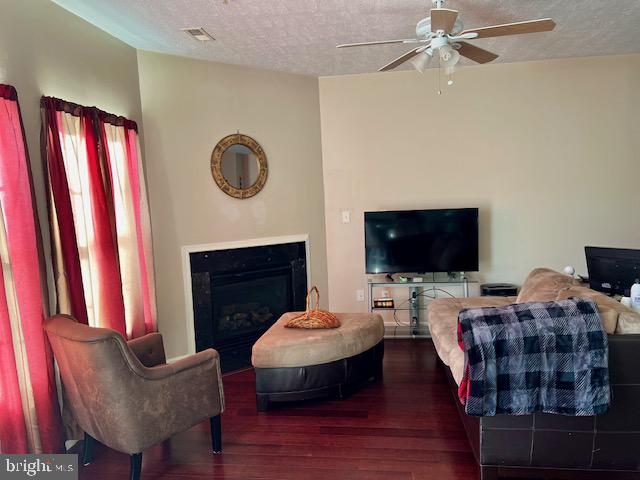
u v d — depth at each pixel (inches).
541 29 92.9
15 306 87.0
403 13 120.0
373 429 108.0
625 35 144.9
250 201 167.9
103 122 120.3
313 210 184.7
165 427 88.8
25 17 97.7
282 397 120.3
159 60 148.0
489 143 178.7
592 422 80.5
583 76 171.6
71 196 107.3
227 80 161.5
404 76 179.9
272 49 146.4
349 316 142.1
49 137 100.2
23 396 87.7
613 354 78.8
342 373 124.1
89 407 86.0
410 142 182.2
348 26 128.2
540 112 175.2
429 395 126.1
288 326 132.0
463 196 181.8
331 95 183.8
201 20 121.4
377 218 176.4
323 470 91.8
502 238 181.2
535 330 78.4
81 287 103.9
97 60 124.0
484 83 176.9
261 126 169.8
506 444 82.9
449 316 127.0
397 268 177.2
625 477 82.0
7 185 86.5
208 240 159.0
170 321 151.9
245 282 167.6
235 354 165.6
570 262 179.0
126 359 82.1
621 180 173.9
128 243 129.3
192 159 154.9
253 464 95.1
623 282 113.7
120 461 99.0
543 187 177.6
